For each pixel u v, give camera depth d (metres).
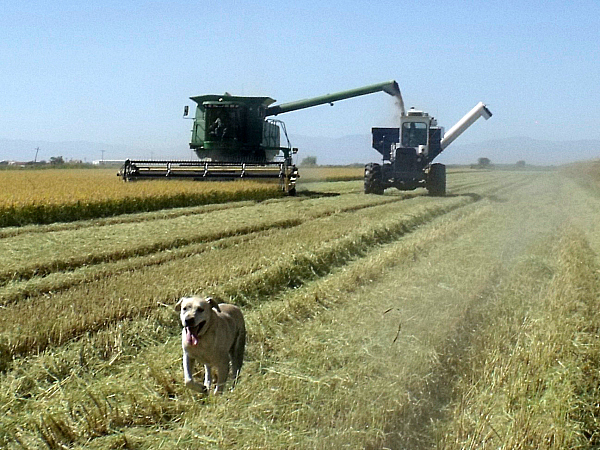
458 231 18.31
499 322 8.66
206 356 6.43
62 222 19.55
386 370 6.77
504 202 29.25
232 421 5.61
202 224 18.48
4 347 7.48
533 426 5.66
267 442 5.26
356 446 5.25
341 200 27.08
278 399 6.05
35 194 22.23
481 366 7.09
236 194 26.83
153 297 9.66
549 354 7.28
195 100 30.58
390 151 31.28
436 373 6.89
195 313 6.16
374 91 31.52
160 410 6.10
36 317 8.47
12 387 6.59
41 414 5.92
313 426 5.60
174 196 24.23
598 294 10.67
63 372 7.13
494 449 5.34
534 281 11.54
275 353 7.52
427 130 29.81
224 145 29.75
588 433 5.96
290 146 33.62
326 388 6.27
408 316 8.84
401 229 18.86
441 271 11.99
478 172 84.88
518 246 15.35
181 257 13.77
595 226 20.27
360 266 12.52
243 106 29.81
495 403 6.18
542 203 28.94
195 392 6.44
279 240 15.39
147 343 8.15
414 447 5.43
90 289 10.08
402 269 12.52
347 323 8.56
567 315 9.23
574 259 13.45
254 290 10.82
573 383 6.72
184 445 5.31
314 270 12.74
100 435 5.72
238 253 13.54
